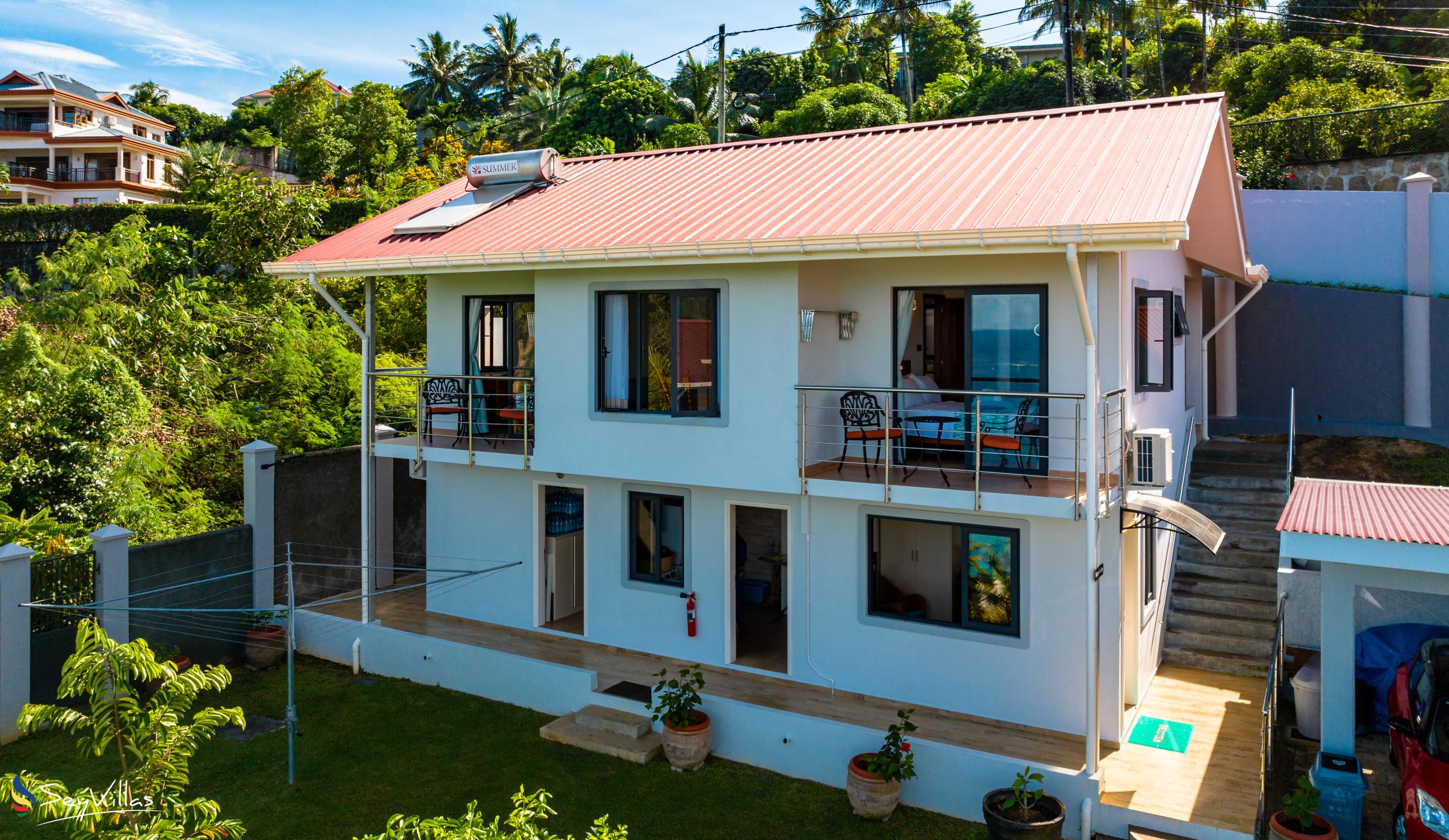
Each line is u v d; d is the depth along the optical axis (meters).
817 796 9.81
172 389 17.14
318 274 13.52
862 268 11.50
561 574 14.25
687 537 12.41
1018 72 37.41
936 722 10.49
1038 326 10.51
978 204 9.82
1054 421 10.48
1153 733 10.25
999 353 10.78
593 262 11.23
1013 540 10.34
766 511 16.05
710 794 9.87
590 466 12.31
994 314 10.77
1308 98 23.81
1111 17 36.41
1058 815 8.47
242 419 17.22
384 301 23.38
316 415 18.47
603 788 10.02
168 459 15.87
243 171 43.69
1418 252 17.94
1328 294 17.56
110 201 50.56
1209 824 8.38
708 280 11.30
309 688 12.99
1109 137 11.34
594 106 46.47
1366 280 18.58
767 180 12.82
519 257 11.76
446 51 63.25
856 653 11.28
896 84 50.06
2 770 10.43
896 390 9.95
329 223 29.39
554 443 12.61
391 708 12.24
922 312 12.16
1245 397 18.31
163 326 17.50
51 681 11.70
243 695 12.73
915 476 10.79
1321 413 17.67
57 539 12.38
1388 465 15.81
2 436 13.86
